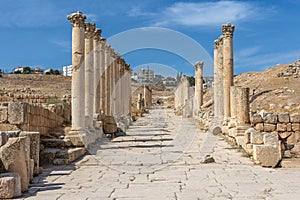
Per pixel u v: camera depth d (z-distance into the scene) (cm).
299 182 1139
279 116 1959
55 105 2216
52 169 1400
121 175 1285
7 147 1011
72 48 1991
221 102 2864
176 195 977
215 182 1147
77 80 1942
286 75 4812
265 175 1260
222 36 2891
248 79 5509
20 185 983
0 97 3177
